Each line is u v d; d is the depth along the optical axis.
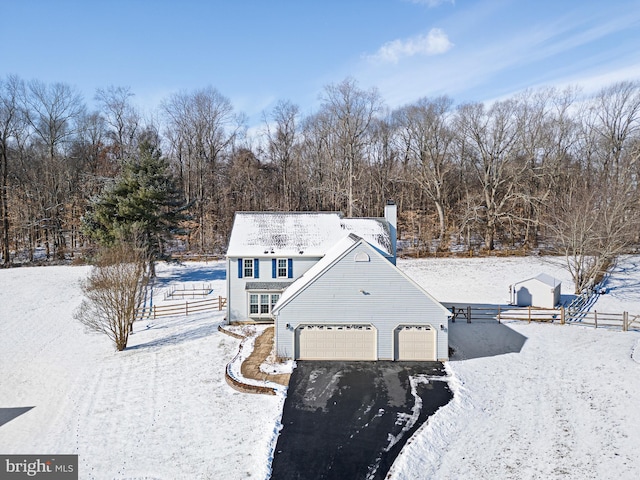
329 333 20.36
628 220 34.75
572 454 12.92
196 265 44.28
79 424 15.19
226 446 13.53
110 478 12.11
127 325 23.48
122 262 24.80
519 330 24.52
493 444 13.57
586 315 27.06
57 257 48.00
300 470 12.28
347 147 53.16
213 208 56.34
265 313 25.92
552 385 17.48
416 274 39.34
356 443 13.59
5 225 45.00
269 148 63.09
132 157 38.16
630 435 13.71
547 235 44.47
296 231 27.66
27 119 50.78
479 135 49.28
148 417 15.52
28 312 29.83
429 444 13.53
